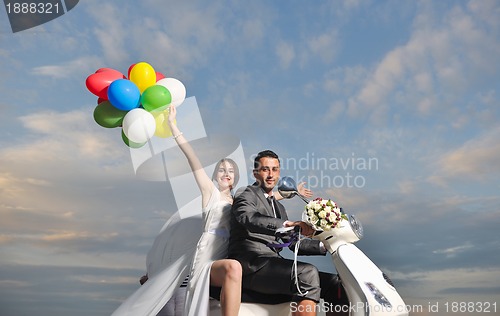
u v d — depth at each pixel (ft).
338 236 9.87
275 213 10.52
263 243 10.27
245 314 9.84
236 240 10.32
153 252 11.50
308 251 10.85
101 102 12.36
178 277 10.66
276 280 9.67
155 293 10.69
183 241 11.23
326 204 9.72
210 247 10.41
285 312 9.84
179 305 12.54
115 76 12.15
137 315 10.65
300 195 10.46
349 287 9.62
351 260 9.70
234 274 9.70
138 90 11.64
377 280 9.68
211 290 10.20
